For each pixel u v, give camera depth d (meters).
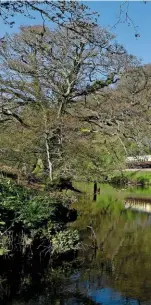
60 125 16.80
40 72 19.14
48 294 8.51
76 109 19.84
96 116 19.58
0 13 6.37
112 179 25.55
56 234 11.34
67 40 18.20
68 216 14.30
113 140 20.45
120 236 14.87
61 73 19.17
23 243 10.27
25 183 15.10
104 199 27.19
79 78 19.31
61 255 11.09
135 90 20.44
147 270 10.53
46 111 17.58
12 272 9.59
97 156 19.58
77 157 18.09
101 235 14.73
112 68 19.38
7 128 19.06
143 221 18.80
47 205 11.52
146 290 8.99
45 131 16.30
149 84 20.34
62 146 17.39
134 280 9.64
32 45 19.27
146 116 19.50
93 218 18.31
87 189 28.95
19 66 19.36
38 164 18.12
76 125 17.58
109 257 11.66
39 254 10.55
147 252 12.50
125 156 21.09
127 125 19.38
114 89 20.56
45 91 19.48
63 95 18.69
